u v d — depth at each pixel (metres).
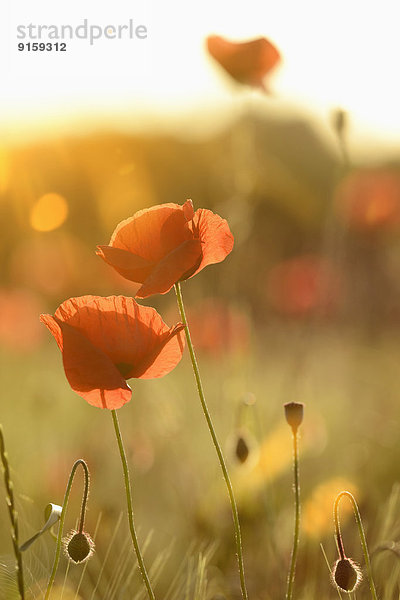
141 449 1.62
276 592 1.28
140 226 1.06
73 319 1.04
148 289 1.03
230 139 1.58
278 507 1.43
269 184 1.57
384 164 2.07
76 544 1.06
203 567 1.17
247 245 1.82
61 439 1.83
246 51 1.38
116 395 1.03
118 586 1.17
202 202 1.97
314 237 2.14
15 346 2.89
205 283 1.83
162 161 1.97
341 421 2.11
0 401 2.20
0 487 1.37
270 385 2.27
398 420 2.03
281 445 1.58
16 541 1.01
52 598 1.12
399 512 1.33
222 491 1.39
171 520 1.44
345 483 1.51
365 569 1.21
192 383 2.27
